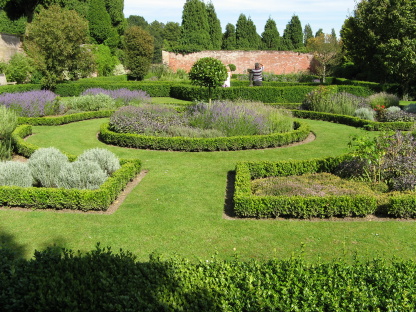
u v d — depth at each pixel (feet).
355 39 82.12
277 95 63.26
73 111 52.70
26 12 102.32
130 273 11.31
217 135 35.68
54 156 24.61
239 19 127.13
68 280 11.00
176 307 9.84
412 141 27.30
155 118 38.78
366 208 19.86
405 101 69.51
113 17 122.01
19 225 19.22
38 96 50.06
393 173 23.84
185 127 37.27
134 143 34.55
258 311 9.86
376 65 80.53
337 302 9.93
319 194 20.97
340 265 11.82
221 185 25.30
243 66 108.78
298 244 17.25
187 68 107.45
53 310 10.28
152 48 91.56
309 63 107.55
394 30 69.97
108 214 20.71
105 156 25.53
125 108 40.55
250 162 26.48
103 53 102.53
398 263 12.12
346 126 45.75
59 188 21.43
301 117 52.75
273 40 129.59
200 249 16.84
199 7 110.83
